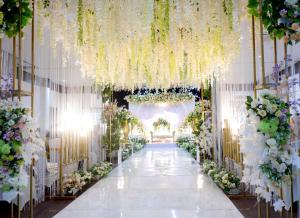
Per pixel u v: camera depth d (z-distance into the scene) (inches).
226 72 260.8
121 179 283.6
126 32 169.3
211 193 218.2
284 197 132.5
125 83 323.3
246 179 115.4
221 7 157.3
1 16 106.2
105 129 361.1
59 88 247.0
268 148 105.8
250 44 200.8
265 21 111.6
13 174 100.8
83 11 158.6
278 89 112.2
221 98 274.8
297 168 107.8
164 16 162.6
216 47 193.6
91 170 282.5
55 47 189.9
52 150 226.2
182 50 205.0
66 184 214.5
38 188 199.0
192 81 283.9
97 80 258.5
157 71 255.6
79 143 278.1
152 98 760.3
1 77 111.0
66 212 174.7
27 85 254.1
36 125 107.7
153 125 782.5
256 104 108.0
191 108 771.4
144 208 180.7
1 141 99.1
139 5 161.9
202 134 340.5
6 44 196.2
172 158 469.7
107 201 199.5
